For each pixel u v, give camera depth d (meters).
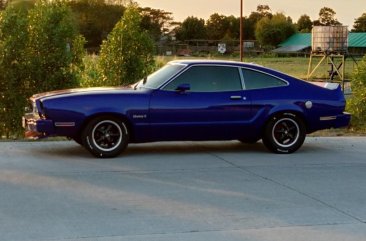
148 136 9.40
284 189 7.41
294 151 10.09
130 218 6.03
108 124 9.22
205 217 6.11
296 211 6.39
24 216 6.04
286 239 5.45
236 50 91.31
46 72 13.21
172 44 90.38
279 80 10.01
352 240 5.45
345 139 11.88
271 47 97.88
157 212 6.27
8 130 13.13
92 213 6.19
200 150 10.24
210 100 9.54
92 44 96.81
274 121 9.88
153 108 9.29
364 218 6.17
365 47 82.69
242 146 10.74
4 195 6.87
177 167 8.69
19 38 12.91
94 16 100.75
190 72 9.59
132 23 14.57
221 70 9.76
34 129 9.08
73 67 13.78
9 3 14.22
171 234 5.54
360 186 7.66
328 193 7.24
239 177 8.08
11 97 12.95
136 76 14.43
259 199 6.88
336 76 38.03
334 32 36.06
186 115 9.44
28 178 7.77
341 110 10.23
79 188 7.27
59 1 13.64
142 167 8.63
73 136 9.19
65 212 6.21
